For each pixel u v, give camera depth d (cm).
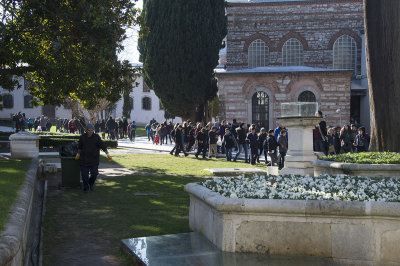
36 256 554
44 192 1038
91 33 1380
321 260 488
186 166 1803
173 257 500
